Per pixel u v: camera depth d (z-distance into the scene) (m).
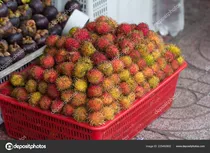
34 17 3.68
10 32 3.43
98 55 2.96
